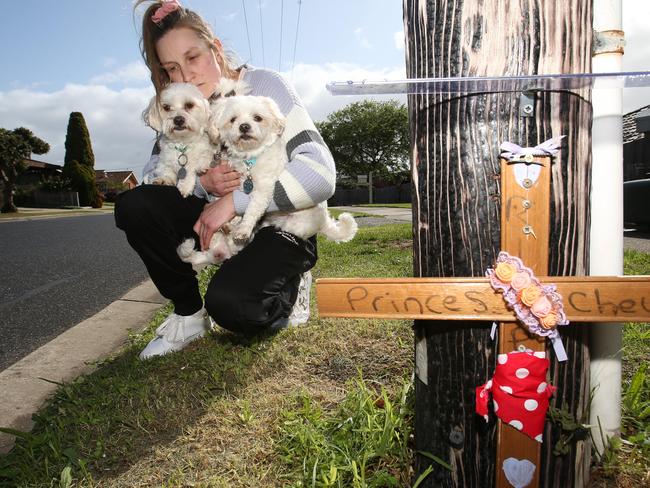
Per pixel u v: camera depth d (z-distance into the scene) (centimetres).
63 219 1917
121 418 171
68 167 3684
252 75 251
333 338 237
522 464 113
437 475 127
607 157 133
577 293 104
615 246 136
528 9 106
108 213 2598
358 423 152
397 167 4297
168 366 215
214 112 236
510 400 108
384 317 111
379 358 215
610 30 128
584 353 121
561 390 118
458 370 120
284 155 228
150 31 246
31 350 278
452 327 119
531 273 104
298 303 259
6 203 2592
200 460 147
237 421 166
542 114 108
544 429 119
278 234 210
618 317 104
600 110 133
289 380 197
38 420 175
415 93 106
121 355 243
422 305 109
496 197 111
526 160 106
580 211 114
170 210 224
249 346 233
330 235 246
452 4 109
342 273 392
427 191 119
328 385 191
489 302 108
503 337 110
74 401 186
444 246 117
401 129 4212
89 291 454
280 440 151
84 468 143
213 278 198
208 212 216
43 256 735
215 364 211
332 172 207
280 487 134
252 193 216
